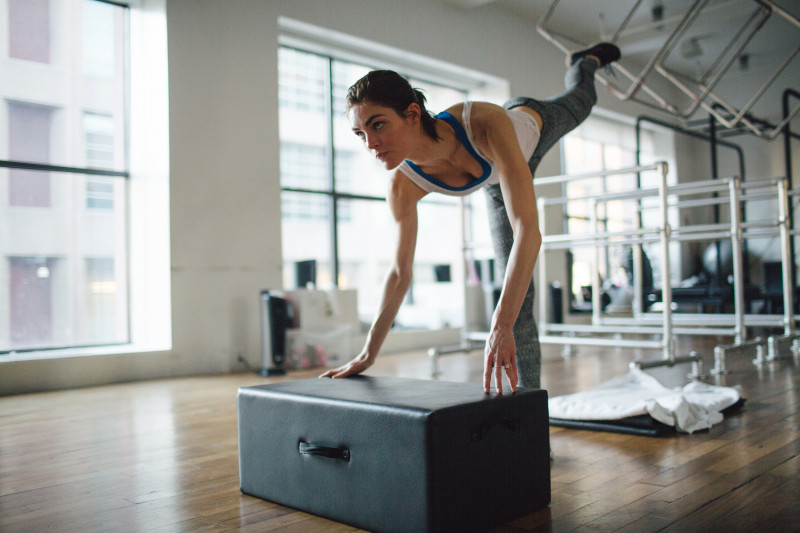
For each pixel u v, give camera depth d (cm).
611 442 202
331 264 556
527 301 179
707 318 491
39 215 423
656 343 336
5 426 261
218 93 456
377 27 561
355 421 128
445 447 117
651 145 948
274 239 482
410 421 118
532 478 136
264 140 480
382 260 1168
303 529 129
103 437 232
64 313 432
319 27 520
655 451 188
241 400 155
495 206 183
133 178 455
